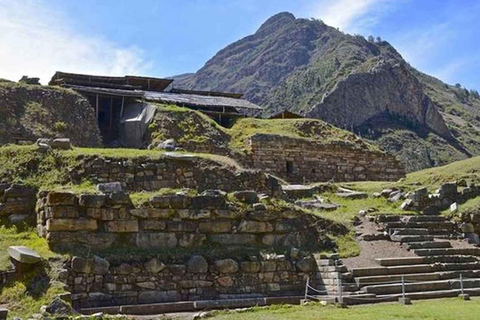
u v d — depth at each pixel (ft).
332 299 47.03
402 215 69.67
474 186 77.30
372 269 51.98
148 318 38.83
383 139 307.58
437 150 313.32
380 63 356.79
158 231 50.11
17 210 52.70
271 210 55.83
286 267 51.67
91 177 58.75
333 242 58.39
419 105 351.25
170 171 63.10
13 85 110.83
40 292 40.24
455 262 57.72
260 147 122.01
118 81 146.51
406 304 45.11
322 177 128.67
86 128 111.34
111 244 48.03
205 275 48.11
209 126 123.44
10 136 98.43
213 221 52.54
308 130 137.39
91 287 43.62
